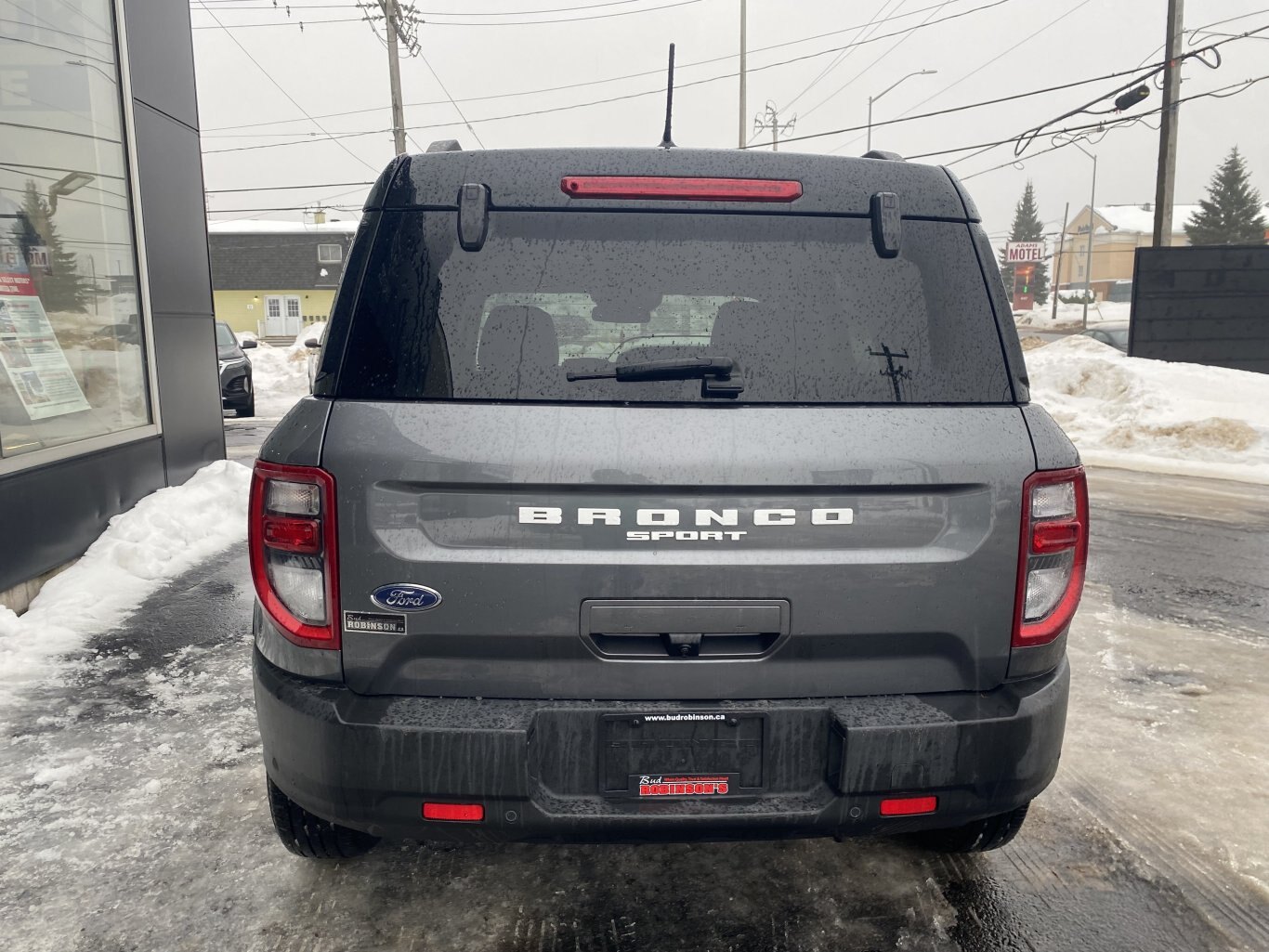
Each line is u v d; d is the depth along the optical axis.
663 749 2.09
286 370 27.53
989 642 2.15
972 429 2.11
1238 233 82.62
